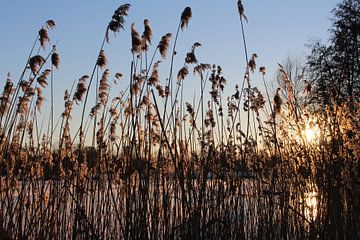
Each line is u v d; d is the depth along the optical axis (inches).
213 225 287.1
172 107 276.7
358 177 306.2
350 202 303.4
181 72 307.4
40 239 257.1
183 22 280.1
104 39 272.5
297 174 335.6
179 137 312.0
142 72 301.0
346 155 303.6
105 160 318.0
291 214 323.6
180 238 271.3
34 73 269.7
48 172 303.7
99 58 277.0
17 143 292.2
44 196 286.5
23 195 278.1
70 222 292.5
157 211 275.6
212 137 333.1
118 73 336.2
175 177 283.3
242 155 323.9
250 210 328.5
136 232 263.4
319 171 315.9
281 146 352.5
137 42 277.6
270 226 310.7
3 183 277.4
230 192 308.2
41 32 275.3
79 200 295.9
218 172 321.7
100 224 293.4
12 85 283.4
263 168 359.3
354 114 349.1
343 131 313.9
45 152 307.6
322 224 292.8
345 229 294.5
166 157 316.2
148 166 271.9
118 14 267.1
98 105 319.0
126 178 278.2
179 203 285.7
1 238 219.6
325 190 297.9
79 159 301.3
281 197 315.3
